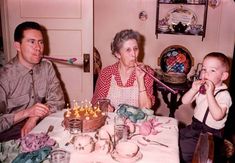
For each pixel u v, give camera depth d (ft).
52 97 7.11
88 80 9.54
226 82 10.43
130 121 5.41
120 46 6.75
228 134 9.98
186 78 9.90
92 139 4.55
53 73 7.23
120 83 6.93
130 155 4.22
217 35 10.27
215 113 5.73
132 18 10.56
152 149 4.63
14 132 6.25
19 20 9.07
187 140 6.03
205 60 6.07
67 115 5.30
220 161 6.18
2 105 6.57
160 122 5.72
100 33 10.81
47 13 9.02
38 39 6.62
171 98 9.84
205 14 10.00
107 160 4.26
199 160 4.18
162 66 10.41
